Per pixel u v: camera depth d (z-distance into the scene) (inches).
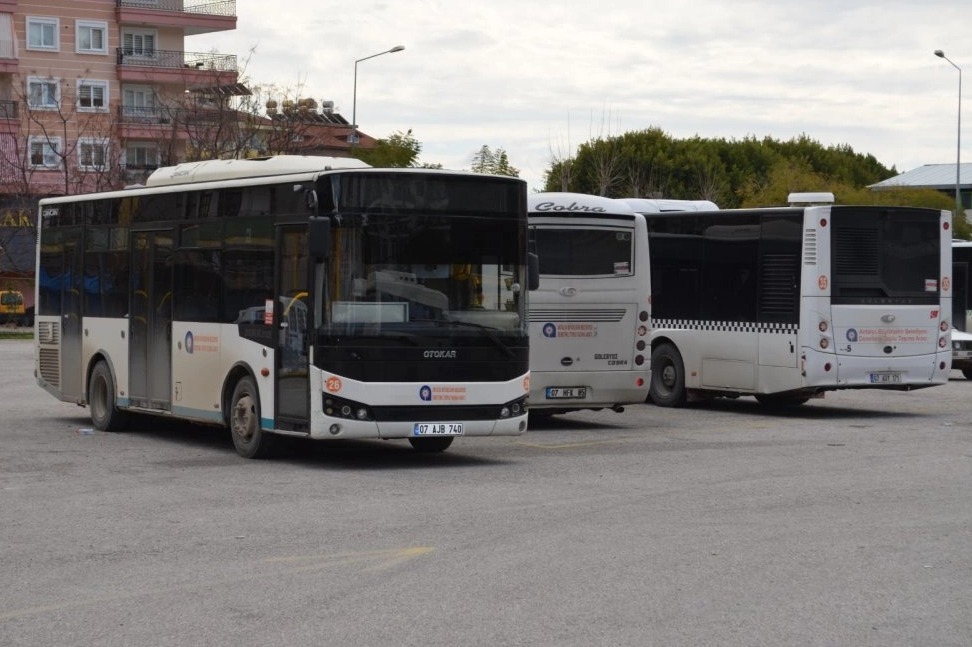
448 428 573.9
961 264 1300.4
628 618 302.5
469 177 585.0
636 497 491.5
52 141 2600.9
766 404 963.3
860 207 838.5
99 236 753.6
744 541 398.6
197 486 523.8
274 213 592.1
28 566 365.4
